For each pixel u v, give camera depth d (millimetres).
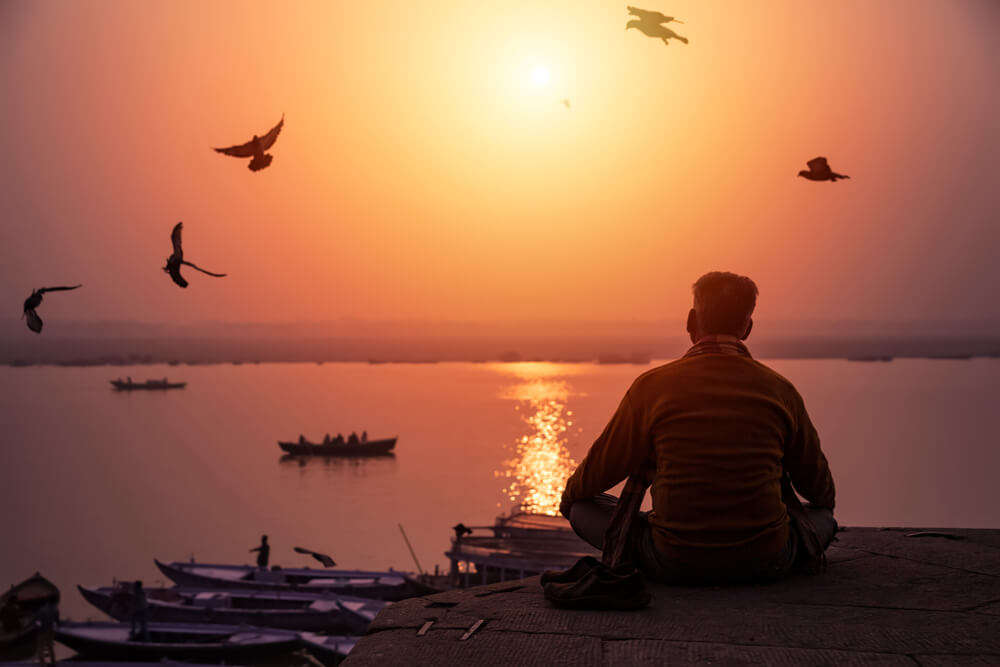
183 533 63719
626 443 3119
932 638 2383
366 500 76312
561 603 2750
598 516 3283
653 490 3092
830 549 3643
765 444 2965
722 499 2930
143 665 25375
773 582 3074
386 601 34812
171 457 107188
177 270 3174
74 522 68000
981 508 64125
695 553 2953
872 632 2445
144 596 28453
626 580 2760
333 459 103125
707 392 2990
